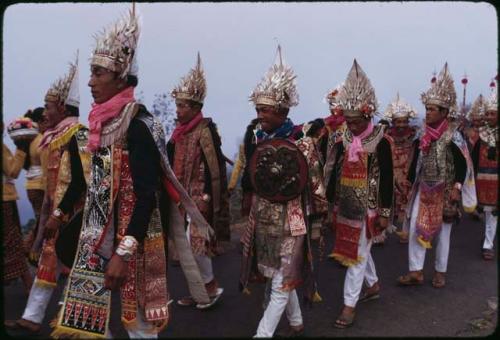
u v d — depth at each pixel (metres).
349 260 3.70
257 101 3.15
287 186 3.08
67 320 2.59
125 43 2.61
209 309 4.04
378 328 3.64
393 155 3.73
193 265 2.97
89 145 2.59
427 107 4.49
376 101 3.74
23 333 3.44
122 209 2.59
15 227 4.12
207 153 4.16
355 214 3.70
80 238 2.66
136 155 2.49
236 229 6.82
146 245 2.60
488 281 4.72
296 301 3.38
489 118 5.65
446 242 4.52
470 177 5.32
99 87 2.60
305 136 3.22
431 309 4.02
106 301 2.57
